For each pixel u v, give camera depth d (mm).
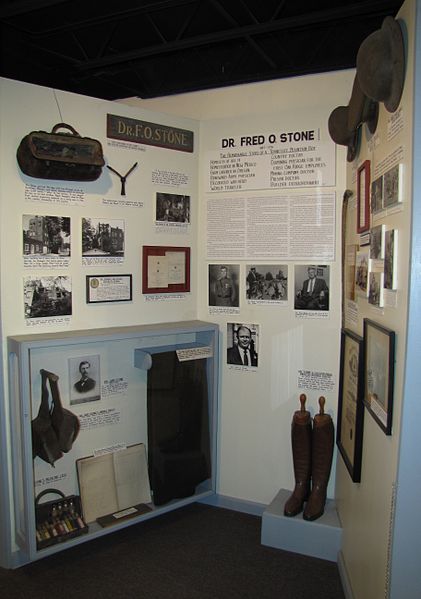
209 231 2834
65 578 2240
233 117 2732
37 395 2258
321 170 2568
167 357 2629
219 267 2820
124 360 2564
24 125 2207
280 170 2652
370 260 1874
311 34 2938
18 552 2322
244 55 3182
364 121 1889
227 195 2777
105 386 2500
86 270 2445
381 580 1588
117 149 2508
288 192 2639
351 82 2742
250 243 2740
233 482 2889
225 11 2840
